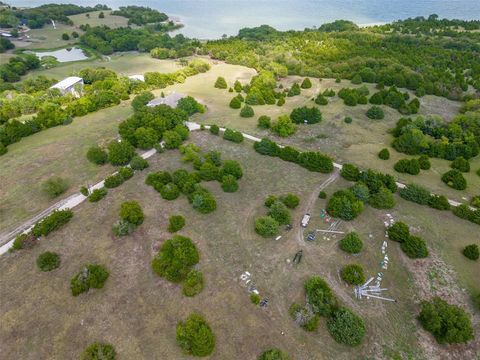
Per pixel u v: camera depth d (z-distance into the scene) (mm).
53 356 30781
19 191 52781
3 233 44750
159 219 45312
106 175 56156
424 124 70188
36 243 41875
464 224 46906
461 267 40469
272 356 29922
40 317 33719
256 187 52906
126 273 37938
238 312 34500
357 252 40969
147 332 32531
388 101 83500
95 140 67312
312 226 45219
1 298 35469
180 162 58781
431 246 42906
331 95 89500
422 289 37719
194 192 48188
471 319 35188
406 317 34969
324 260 40375
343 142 67875
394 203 48875
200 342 30000
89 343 31625
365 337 33031
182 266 37406
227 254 40750
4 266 39250
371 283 38031
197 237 42875
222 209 47719
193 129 71562
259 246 41969
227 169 53438
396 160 61906
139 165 55562
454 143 64188
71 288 35531
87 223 44750
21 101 82125
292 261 40094
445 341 32562
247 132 71375
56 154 62375
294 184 53812
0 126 70250
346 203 45875
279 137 69562
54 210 46469
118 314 33969
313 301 34688
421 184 55188
